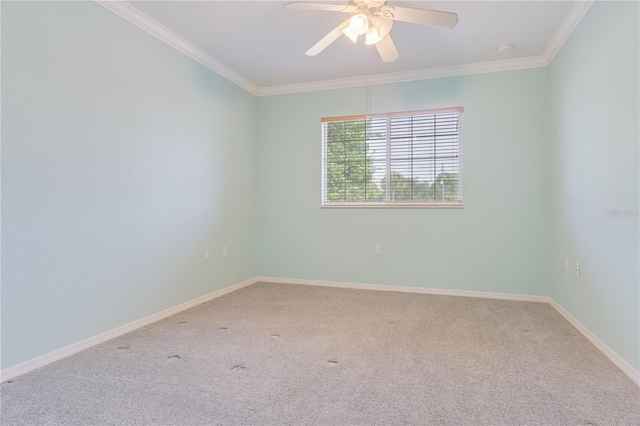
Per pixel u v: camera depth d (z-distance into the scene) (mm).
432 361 2240
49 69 2260
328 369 2131
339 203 4473
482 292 3928
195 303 3576
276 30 3131
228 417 1637
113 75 2699
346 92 4387
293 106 4605
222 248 4031
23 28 2119
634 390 1873
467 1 2646
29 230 2158
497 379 1999
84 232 2488
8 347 2047
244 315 3236
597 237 2461
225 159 4082
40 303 2213
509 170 3826
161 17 2912
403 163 4230
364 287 4344
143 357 2316
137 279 2914
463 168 3971
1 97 2021
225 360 2264
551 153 3559
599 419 1621
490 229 3895
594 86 2490
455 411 1684
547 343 2537
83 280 2477
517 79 3783
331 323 3006
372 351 2402
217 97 3928
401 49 3475
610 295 2268
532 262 3766
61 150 2336
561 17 2875
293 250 4645
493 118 3865
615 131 2184
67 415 1654
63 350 2330
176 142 3340
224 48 3486
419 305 3566
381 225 4273
